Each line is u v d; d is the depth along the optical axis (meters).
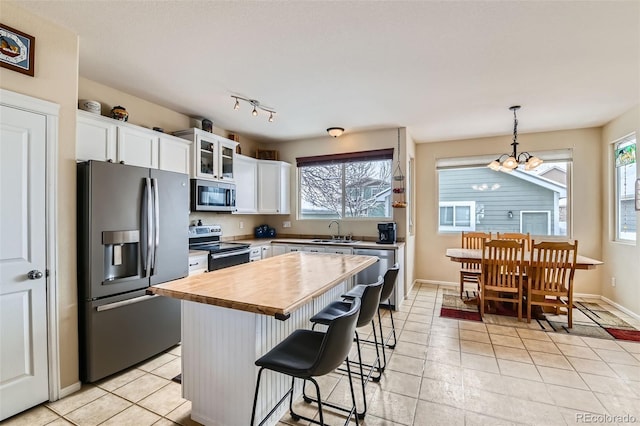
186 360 1.87
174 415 1.89
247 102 3.45
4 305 1.82
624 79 2.83
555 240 4.65
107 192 2.29
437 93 3.18
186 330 1.87
